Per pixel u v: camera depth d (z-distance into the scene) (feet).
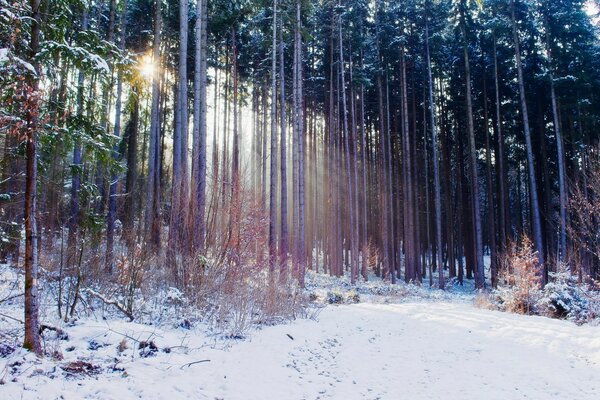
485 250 152.56
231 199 35.55
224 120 90.53
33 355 15.53
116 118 52.90
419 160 108.88
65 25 21.11
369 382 19.62
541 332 29.14
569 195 74.08
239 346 22.93
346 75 98.32
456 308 44.01
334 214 92.53
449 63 96.22
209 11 70.85
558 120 78.74
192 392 15.57
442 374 20.85
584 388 18.39
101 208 43.21
